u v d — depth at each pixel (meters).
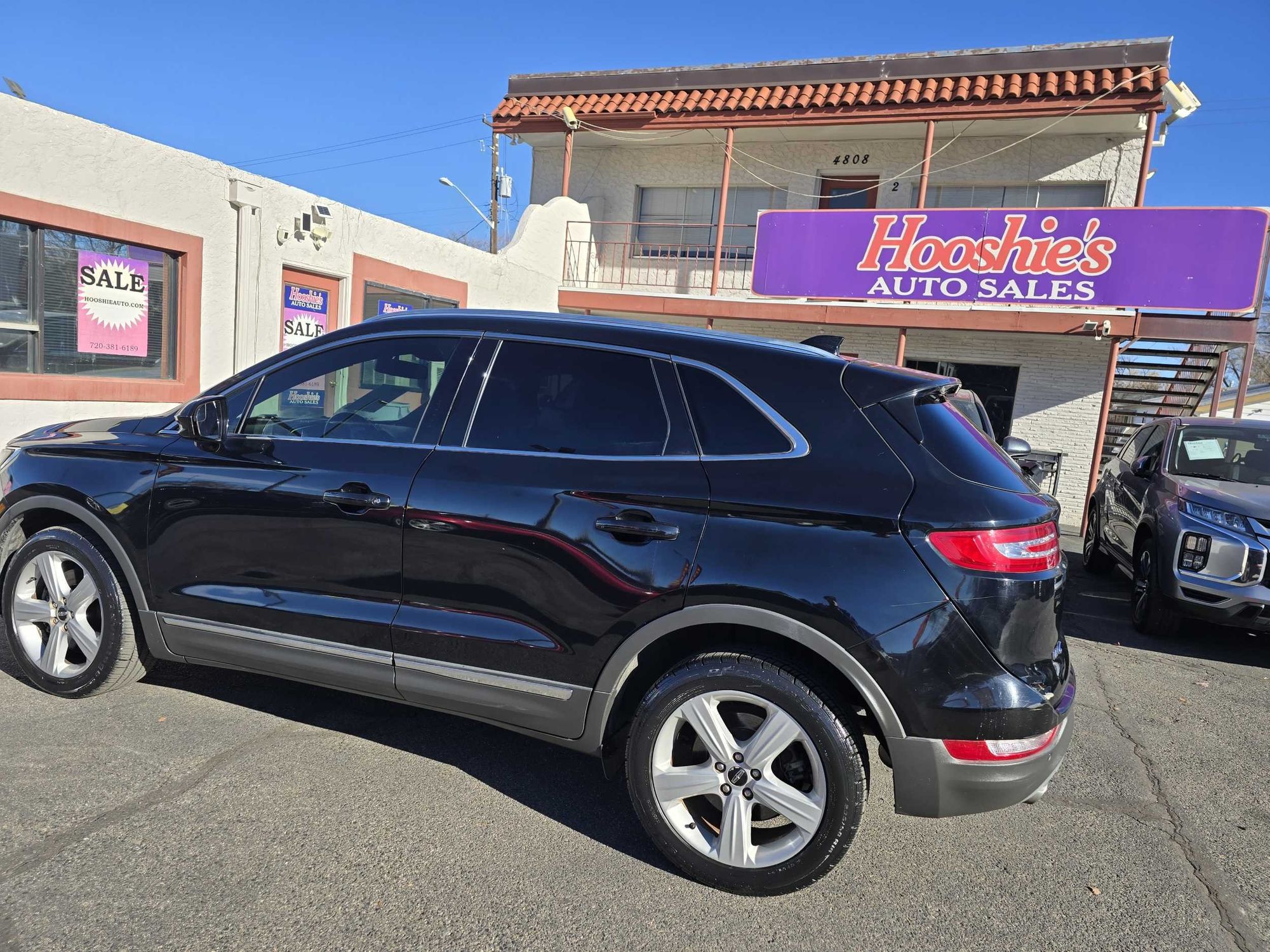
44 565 3.70
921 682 2.46
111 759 3.23
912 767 2.50
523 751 3.60
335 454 3.19
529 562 2.83
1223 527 5.55
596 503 2.77
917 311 11.20
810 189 13.84
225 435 3.40
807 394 2.75
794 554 2.55
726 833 2.65
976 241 10.66
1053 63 11.53
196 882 2.53
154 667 4.21
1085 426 12.22
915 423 2.67
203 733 3.52
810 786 2.62
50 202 6.22
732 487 2.66
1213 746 4.17
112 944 2.25
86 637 3.64
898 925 2.58
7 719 3.51
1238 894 2.85
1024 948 2.50
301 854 2.72
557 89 14.04
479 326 3.21
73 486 3.56
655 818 2.73
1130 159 12.44
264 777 3.20
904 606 2.47
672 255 14.60
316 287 8.78
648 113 13.05
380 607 3.07
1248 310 9.83
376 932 2.37
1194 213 9.88
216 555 3.33
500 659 2.89
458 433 3.07
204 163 7.43
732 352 2.88
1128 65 11.23
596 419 2.92
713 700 2.66
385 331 3.34
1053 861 3.00
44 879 2.49
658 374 2.91
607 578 2.73
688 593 2.63
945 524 2.47
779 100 12.52
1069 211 10.28
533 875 2.71
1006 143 12.88
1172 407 13.58
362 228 9.24
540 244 13.00
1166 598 5.75
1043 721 2.50
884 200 13.46
